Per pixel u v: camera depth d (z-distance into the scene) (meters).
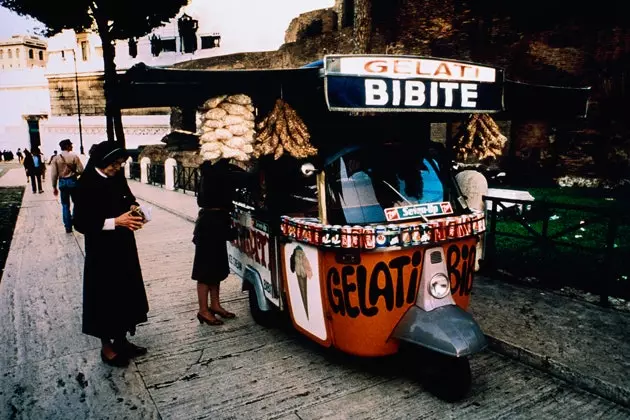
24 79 49.53
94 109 39.22
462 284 3.52
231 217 5.02
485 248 6.09
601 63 12.53
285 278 3.90
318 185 3.37
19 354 4.10
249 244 4.65
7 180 25.38
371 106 2.87
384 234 3.03
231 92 3.48
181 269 6.86
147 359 4.00
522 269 6.00
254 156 3.85
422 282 3.25
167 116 34.47
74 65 39.06
